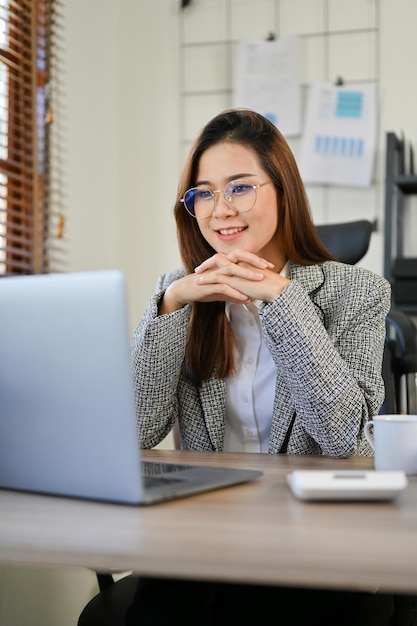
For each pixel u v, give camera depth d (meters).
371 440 1.09
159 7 3.21
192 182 1.46
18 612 1.45
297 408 1.22
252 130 1.42
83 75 2.91
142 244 3.20
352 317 1.37
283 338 1.17
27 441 0.84
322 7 3.05
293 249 1.46
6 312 0.82
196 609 0.99
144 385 1.37
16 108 2.47
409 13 2.98
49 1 2.57
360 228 1.81
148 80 3.21
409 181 2.74
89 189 2.96
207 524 0.69
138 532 0.66
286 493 0.85
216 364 1.42
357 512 0.74
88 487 0.80
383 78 3.00
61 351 0.78
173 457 1.19
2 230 2.46
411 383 1.76
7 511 0.76
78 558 0.61
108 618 1.03
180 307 1.36
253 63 3.10
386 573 0.54
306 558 0.57
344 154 3.00
